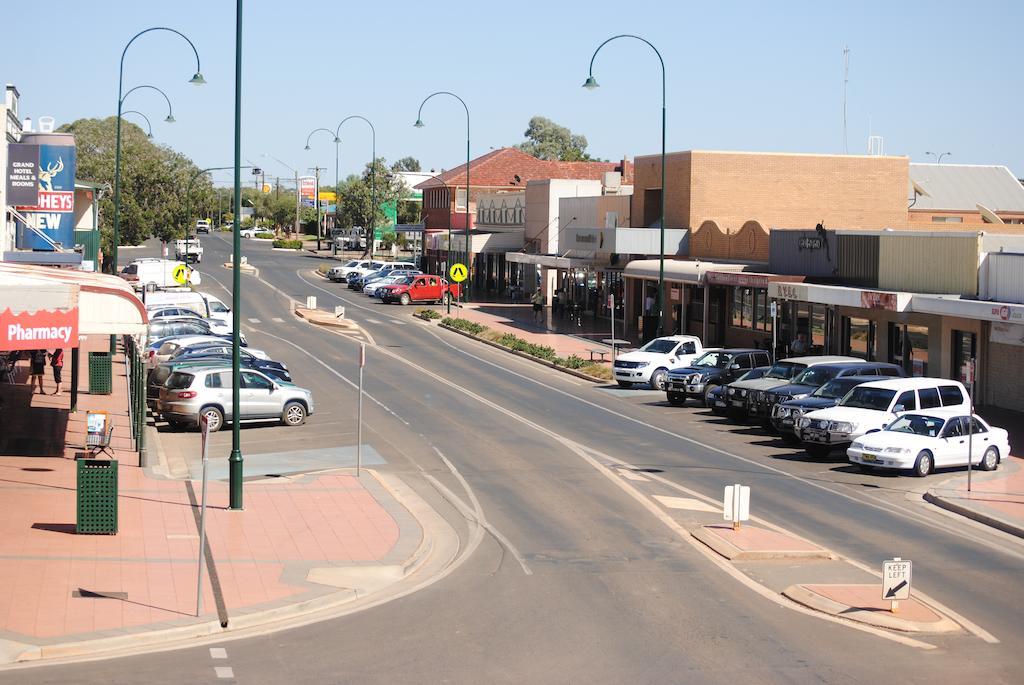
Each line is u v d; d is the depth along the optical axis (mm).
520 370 45750
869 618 15844
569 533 21078
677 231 55719
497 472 26438
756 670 13586
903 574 15938
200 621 15062
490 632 15078
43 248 45250
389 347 52219
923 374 38375
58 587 16359
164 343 39156
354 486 24516
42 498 21984
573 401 37906
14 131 43188
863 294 36812
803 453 29516
